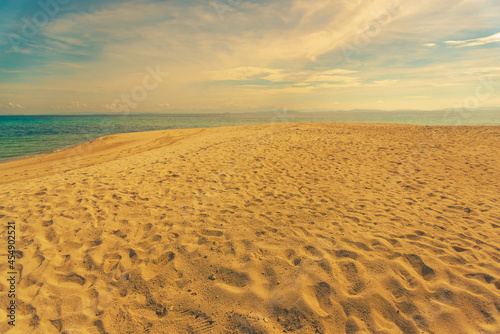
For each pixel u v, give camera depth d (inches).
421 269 110.7
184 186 211.6
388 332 83.1
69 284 101.7
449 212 168.7
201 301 93.4
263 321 85.5
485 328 84.3
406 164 291.3
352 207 174.1
